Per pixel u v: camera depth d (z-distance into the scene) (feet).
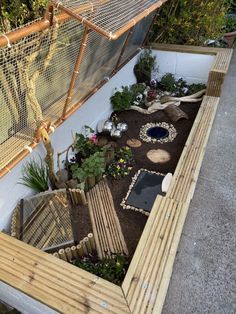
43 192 8.57
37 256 6.40
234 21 19.71
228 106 14.96
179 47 15.21
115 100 13.32
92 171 9.43
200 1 14.75
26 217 8.02
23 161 8.14
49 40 6.25
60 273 6.06
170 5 14.73
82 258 7.72
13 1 7.75
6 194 7.76
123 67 13.82
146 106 14.32
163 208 7.54
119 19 7.09
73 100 9.23
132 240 8.18
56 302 5.53
